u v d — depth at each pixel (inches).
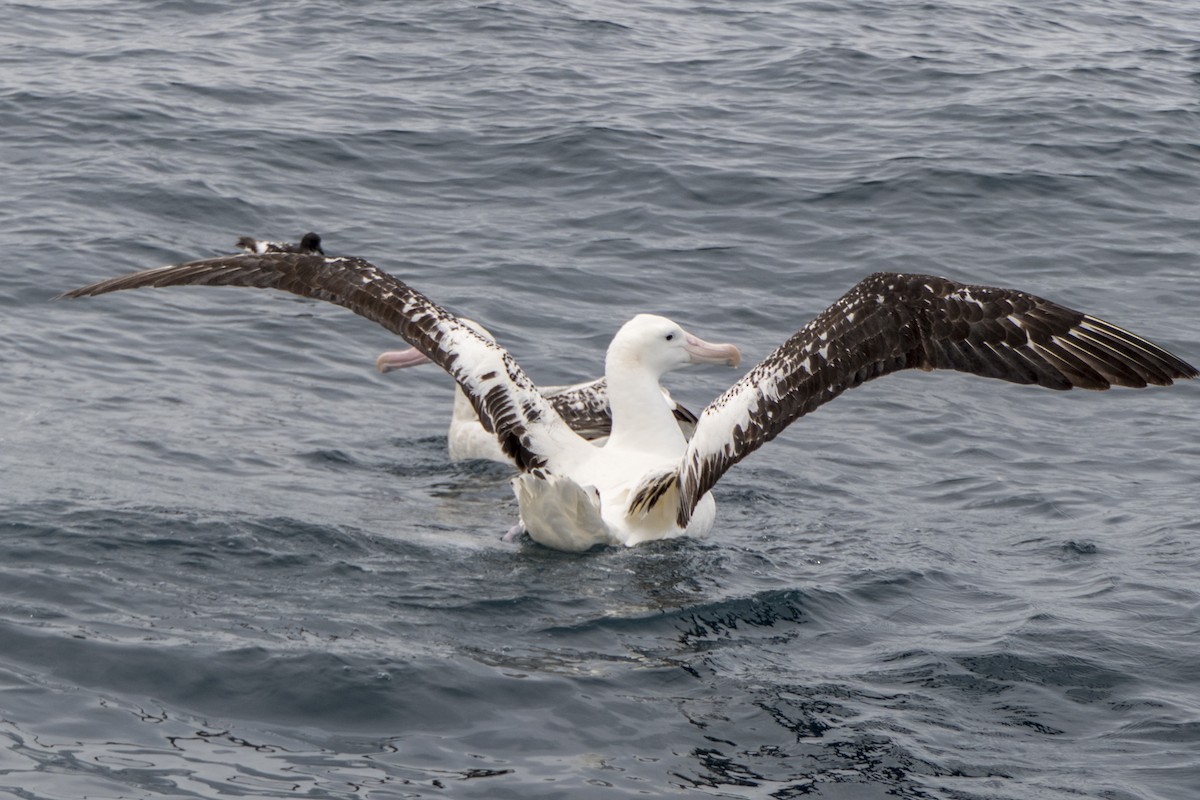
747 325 773.3
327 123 1030.4
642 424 511.8
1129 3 1605.6
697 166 983.0
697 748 349.7
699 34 1349.7
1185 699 387.5
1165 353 371.9
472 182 954.7
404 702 359.3
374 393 682.8
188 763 325.4
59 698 346.9
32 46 1175.0
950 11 1491.1
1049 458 625.6
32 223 818.2
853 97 1158.3
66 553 433.7
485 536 494.9
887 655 410.9
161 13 1305.4
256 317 751.1
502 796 321.1
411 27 1299.2
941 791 335.3
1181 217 941.8
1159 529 534.6
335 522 489.7
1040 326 384.8
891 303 405.1
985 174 978.7
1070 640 422.3
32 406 597.6
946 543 517.7
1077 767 349.7
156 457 554.6
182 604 406.9
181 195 879.7
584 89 1145.4
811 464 614.5
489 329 745.6
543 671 382.9
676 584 452.8
